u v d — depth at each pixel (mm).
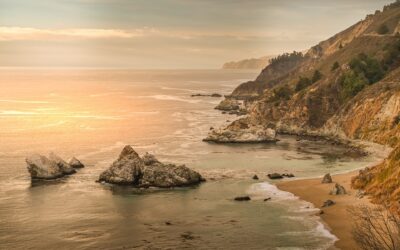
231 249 58781
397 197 69562
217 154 118062
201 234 63719
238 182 90312
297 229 64875
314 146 131000
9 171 98250
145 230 65375
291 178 93438
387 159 82062
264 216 70438
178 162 108125
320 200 77375
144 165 90125
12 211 73188
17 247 59562
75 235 63594
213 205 76125
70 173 96188
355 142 133250
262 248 58844
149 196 81312
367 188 79500
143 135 147000
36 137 141625
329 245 59188
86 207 75375
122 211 73375
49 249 58906
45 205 76188
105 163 106625
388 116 133125
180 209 74312
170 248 59188
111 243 60812
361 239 41938
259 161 110188
